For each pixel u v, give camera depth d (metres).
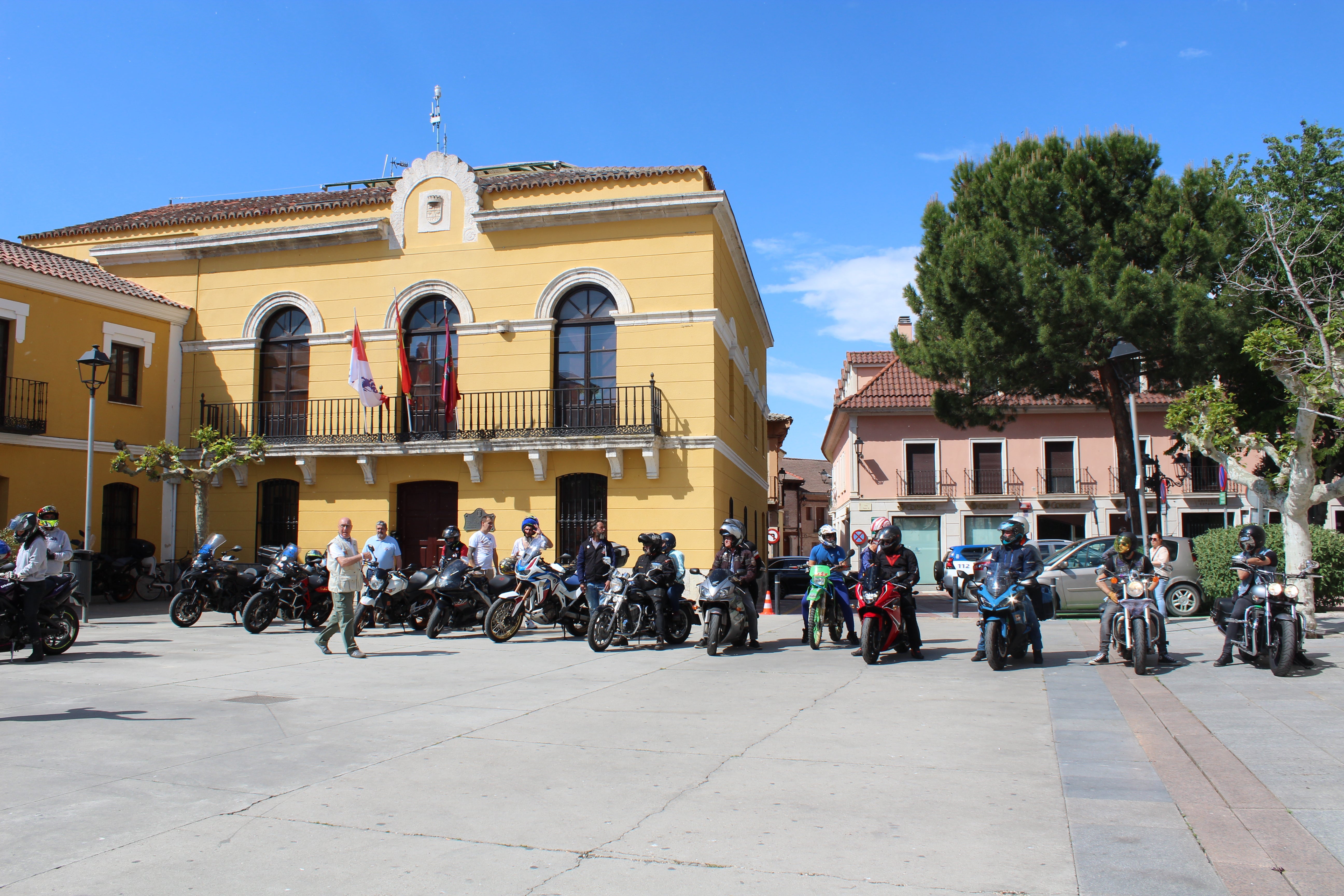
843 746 6.62
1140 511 19.91
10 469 18.81
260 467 21.27
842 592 13.45
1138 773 5.78
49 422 19.52
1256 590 9.94
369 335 20.75
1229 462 13.99
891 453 36.94
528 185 20.53
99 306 20.52
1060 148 20.05
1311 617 12.71
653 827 4.73
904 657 11.93
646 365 19.28
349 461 20.66
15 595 11.08
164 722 7.46
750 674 10.46
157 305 21.45
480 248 20.39
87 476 16.52
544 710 8.10
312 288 21.33
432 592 14.35
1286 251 17.00
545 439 19.08
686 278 19.27
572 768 5.98
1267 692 8.70
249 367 21.59
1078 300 17.91
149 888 3.90
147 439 21.36
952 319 20.42
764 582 20.27
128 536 21.12
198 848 4.41
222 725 7.34
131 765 6.00
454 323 20.62
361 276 21.05
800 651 12.81
